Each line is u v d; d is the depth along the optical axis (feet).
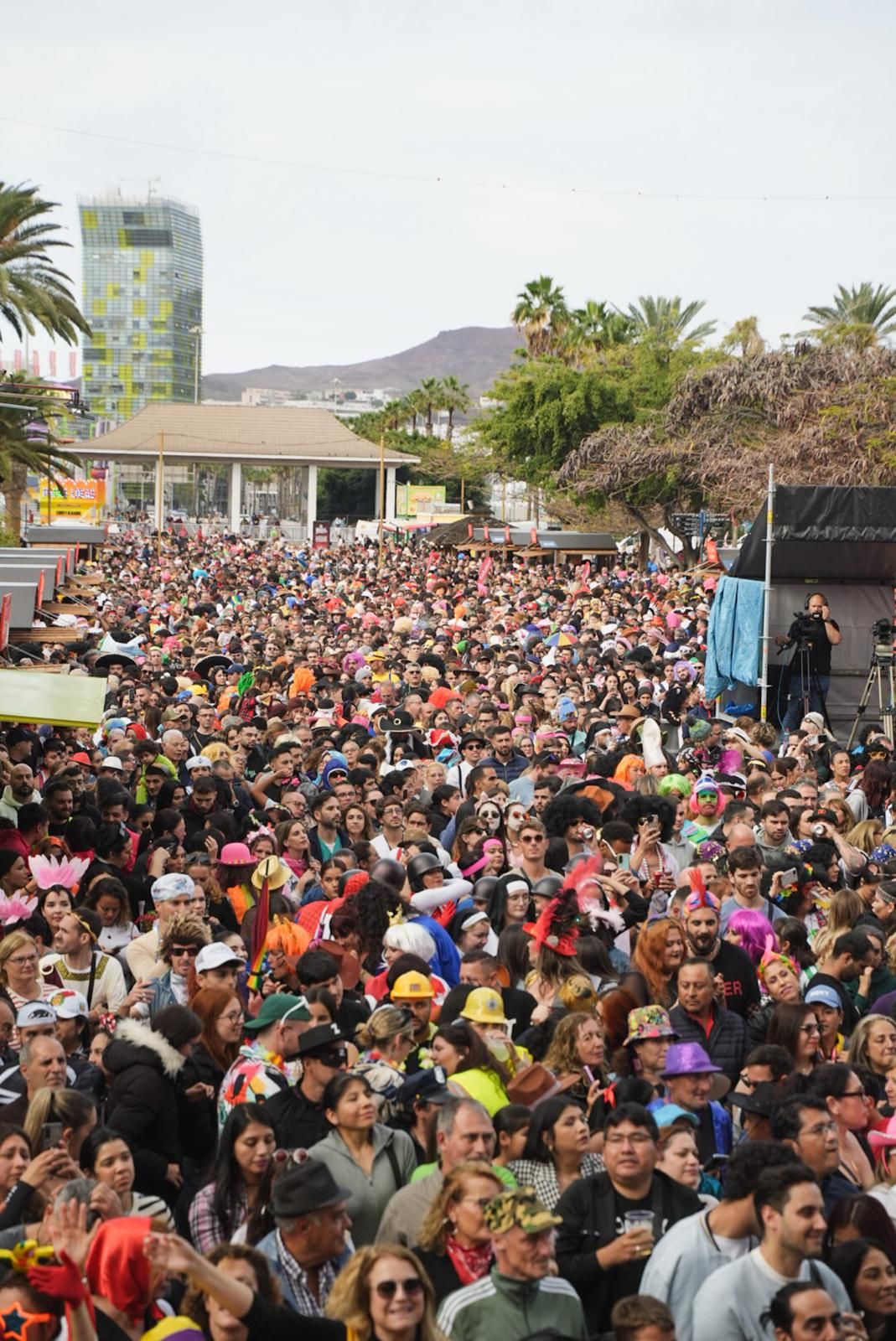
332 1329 20.59
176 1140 28.78
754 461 227.40
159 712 78.28
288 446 518.37
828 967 38.65
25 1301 20.79
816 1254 22.97
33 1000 34.12
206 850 47.67
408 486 515.91
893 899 44.91
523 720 75.97
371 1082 29.17
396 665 108.68
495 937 42.16
